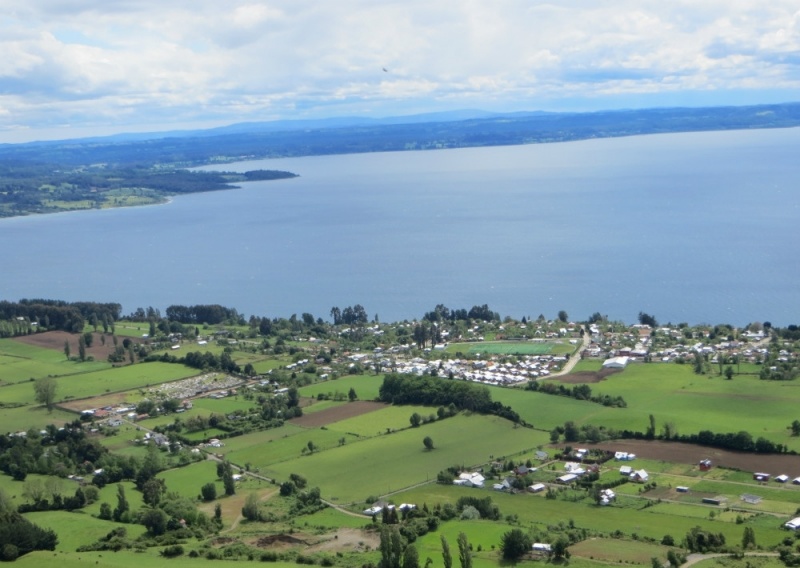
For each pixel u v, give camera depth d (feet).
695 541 582.35
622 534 618.85
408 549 558.15
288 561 592.19
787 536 599.98
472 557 586.04
